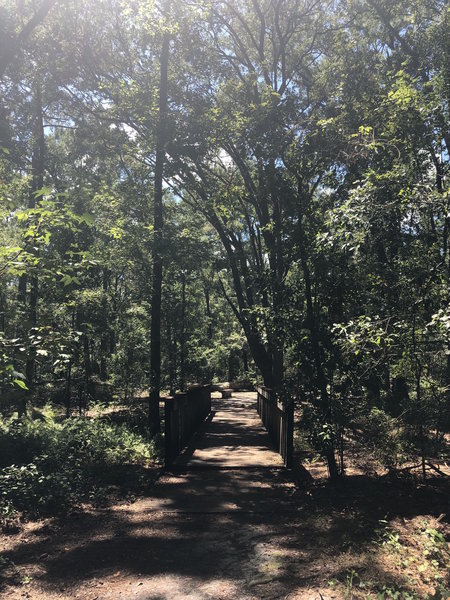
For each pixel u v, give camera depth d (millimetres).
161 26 12359
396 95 6230
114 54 15641
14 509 5246
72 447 7609
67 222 4457
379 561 3744
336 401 6719
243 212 16688
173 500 5898
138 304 15773
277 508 5492
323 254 6660
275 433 9609
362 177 6742
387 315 5594
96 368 15633
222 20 16609
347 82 10719
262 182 8391
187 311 19828
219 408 19875
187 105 13523
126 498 5996
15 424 8172
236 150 12844
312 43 16797
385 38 16094
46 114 18203
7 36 10484
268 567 3760
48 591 3395
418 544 4094
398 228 5555
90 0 14898
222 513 5336
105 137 15422
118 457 7832
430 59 10781
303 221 7469
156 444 9891
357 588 3291
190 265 13078
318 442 6438
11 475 5676
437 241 5641
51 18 14555
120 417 13406
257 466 7633
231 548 4227
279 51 16953
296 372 7227
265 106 9117
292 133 8039
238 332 40406
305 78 17453
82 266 4465
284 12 16969
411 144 6016
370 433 6746
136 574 3678
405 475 6242
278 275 7898
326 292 6812
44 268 4176
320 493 6008
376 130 6562
